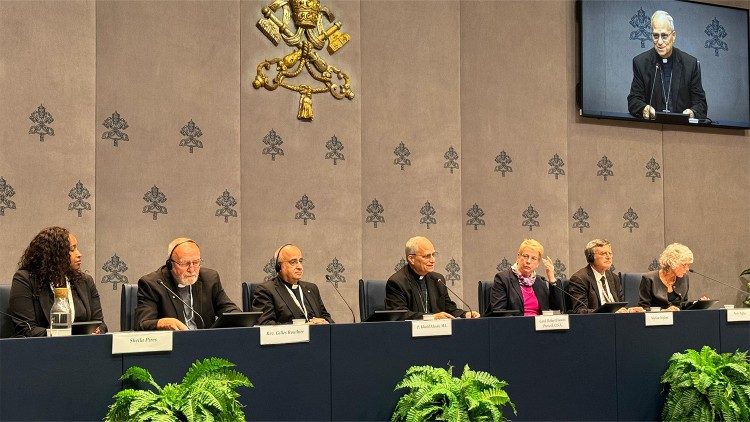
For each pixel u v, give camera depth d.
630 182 7.43
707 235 7.74
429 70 6.63
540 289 5.48
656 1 7.53
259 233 5.99
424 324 3.81
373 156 6.42
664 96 7.51
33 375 2.88
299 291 5.02
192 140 5.78
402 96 6.53
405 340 3.76
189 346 3.21
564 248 7.09
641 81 7.43
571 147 7.21
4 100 5.20
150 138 5.65
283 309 4.86
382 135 6.45
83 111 5.44
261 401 3.36
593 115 7.20
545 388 4.13
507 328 4.06
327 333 3.56
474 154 6.82
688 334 4.62
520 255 5.44
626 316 4.43
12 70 5.23
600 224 7.28
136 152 5.61
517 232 6.93
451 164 6.66
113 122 5.55
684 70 7.60
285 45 6.14
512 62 6.99
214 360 3.13
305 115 6.15
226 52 5.93
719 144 7.88
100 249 5.47
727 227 7.84
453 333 3.90
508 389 4.03
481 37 6.89
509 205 6.91
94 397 3.00
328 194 6.22
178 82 5.75
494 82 6.92
